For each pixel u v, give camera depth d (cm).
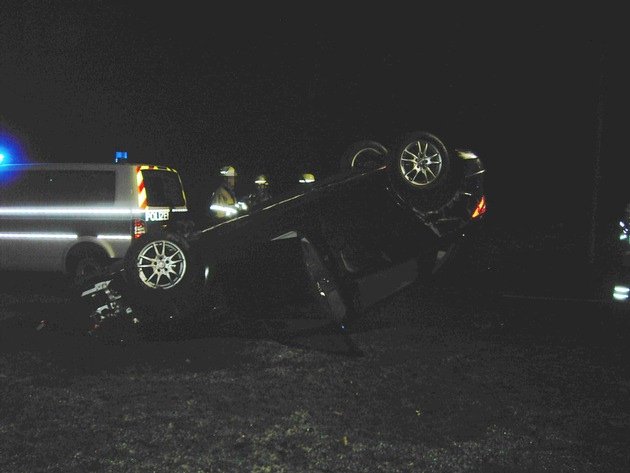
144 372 695
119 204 1070
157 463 482
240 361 735
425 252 779
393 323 916
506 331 877
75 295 849
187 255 776
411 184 725
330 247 771
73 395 624
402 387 647
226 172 1189
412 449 505
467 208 792
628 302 1085
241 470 471
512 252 1800
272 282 825
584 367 716
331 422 559
